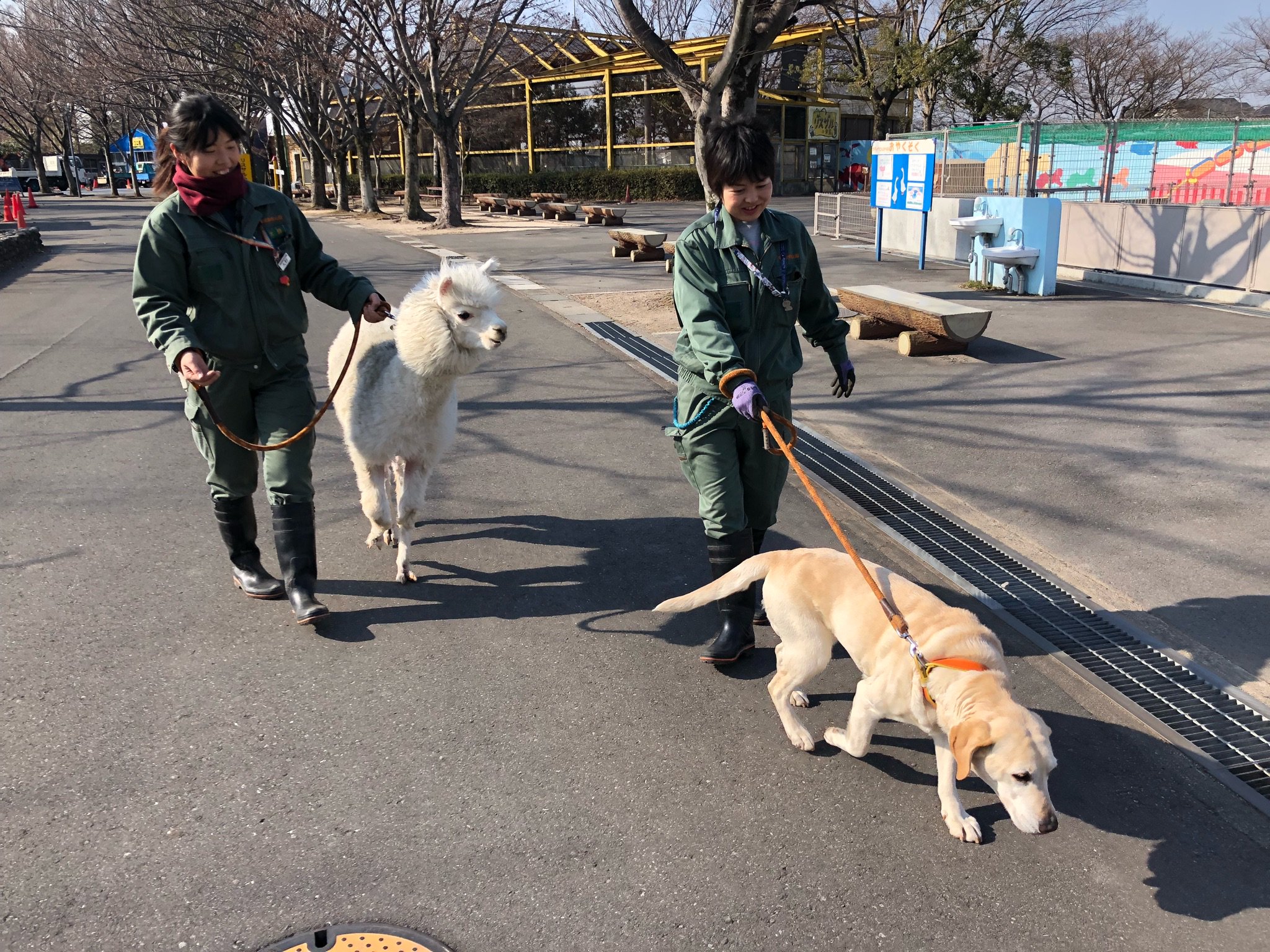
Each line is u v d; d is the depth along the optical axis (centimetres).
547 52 4341
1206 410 722
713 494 376
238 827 289
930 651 287
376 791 307
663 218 3111
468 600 443
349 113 3528
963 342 907
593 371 901
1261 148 1600
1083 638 411
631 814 299
